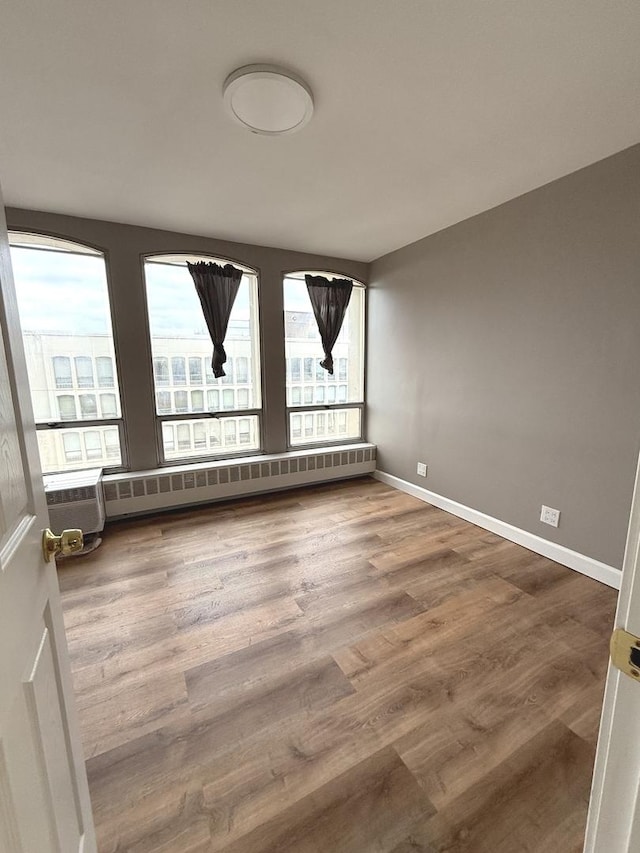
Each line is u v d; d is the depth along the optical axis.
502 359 2.76
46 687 0.73
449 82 1.50
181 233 3.19
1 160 2.04
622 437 2.13
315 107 1.65
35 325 2.86
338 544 2.76
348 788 1.18
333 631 1.87
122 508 3.08
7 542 0.61
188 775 1.22
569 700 1.49
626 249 2.03
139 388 3.21
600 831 0.55
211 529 3.00
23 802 0.58
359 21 1.25
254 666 1.66
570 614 1.99
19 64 1.38
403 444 3.83
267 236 3.29
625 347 2.08
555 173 2.24
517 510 2.76
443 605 2.07
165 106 1.63
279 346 3.77
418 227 3.09
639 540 0.47
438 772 1.23
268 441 3.84
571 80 1.50
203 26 1.26
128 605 2.07
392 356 3.86
